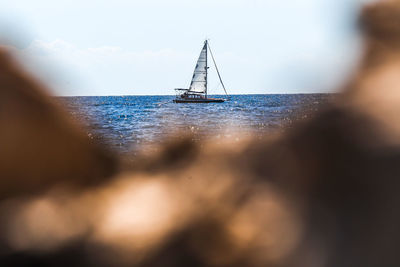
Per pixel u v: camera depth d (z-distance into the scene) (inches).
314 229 101.2
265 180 123.4
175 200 128.1
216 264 95.7
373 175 109.9
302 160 123.6
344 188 110.1
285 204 111.3
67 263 105.0
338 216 103.4
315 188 115.0
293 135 131.8
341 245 95.5
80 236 114.9
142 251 103.8
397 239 94.8
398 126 118.7
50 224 122.1
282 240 99.0
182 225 112.1
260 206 113.6
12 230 119.3
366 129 120.7
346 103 134.8
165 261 101.3
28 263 106.0
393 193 104.3
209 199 124.6
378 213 102.2
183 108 5999.0
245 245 100.3
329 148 120.3
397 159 110.8
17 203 139.6
